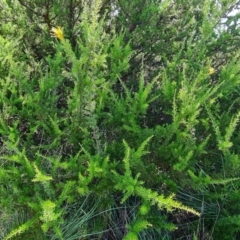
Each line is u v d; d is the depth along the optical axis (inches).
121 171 73.8
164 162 75.0
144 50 103.5
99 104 75.5
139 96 72.4
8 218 70.5
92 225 74.1
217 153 79.5
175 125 69.3
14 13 100.9
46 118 78.1
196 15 110.4
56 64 83.2
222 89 79.2
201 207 75.8
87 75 69.6
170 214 77.9
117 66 83.8
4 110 80.8
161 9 99.3
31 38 101.7
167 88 76.7
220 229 73.1
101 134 78.0
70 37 100.8
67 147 82.7
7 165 78.6
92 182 73.3
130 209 76.9
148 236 74.1
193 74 86.2
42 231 63.7
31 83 84.4
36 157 75.2
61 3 96.6
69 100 75.7
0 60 85.5
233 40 102.2
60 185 66.7
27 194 67.1
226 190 72.6
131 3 100.2
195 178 66.2
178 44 101.7
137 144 74.6
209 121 81.0
